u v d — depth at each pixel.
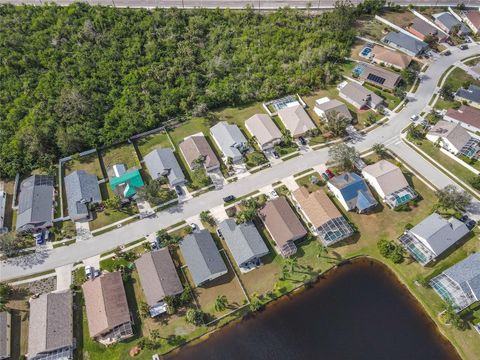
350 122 114.25
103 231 91.50
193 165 101.88
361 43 141.50
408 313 79.38
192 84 122.81
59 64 126.50
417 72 130.38
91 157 106.94
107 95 119.94
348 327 77.81
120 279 81.31
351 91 119.62
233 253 85.31
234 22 144.50
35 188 95.75
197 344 75.88
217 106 120.31
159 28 139.88
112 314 75.50
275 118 116.06
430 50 139.25
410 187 97.56
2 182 101.31
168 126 114.69
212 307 80.06
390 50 136.38
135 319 78.31
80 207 93.25
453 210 93.31
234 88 120.75
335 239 87.06
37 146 103.25
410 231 87.94
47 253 87.75
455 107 118.25
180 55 132.00
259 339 76.50
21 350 74.81
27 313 79.38
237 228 88.25
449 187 91.69
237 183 100.50
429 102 120.62
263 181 100.81
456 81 127.56
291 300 81.44
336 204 96.12
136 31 138.50
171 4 154.38
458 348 74.19
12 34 132.25
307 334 77.00
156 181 97.38
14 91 117.88
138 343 75.19
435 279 80.88
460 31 143.50
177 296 80.56
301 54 131.75
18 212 92.94
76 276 84.19
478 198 96.69
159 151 103.88
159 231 89.31
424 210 94.62
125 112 113.56
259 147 108.31
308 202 93.00
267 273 84.81
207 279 81.94
